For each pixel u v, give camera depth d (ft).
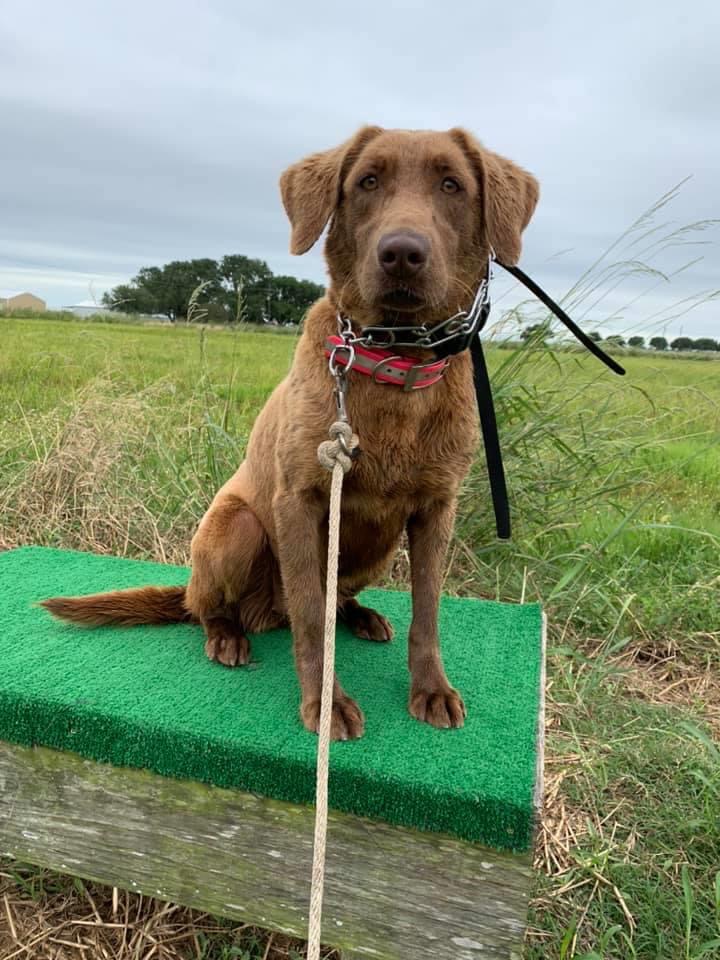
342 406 2.12
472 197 2.35
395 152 2.25
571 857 2.57
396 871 1.86
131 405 5.49
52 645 2.61
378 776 1.82
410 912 1.87
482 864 1.79
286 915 1.98
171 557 4.53
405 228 2.00
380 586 4.57
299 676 2.21
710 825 2.68
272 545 2.75
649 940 2.28
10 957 2.16
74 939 2.23
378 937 1.90
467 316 2.29
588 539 5.18
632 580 4.66
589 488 5.07
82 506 4.84
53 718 2.08
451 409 2.25
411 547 2.46
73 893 2.37
